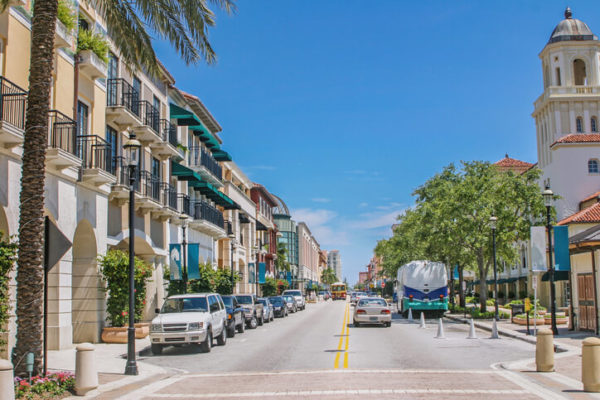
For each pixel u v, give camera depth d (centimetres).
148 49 1647
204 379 1339
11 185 1570
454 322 3391
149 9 1570
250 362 1641
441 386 1148
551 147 4928
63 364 1569
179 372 1493
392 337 2344
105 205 2269
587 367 1086
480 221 3362
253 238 5888
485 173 3584
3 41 1584
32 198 1205
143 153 2780
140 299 2348
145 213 2773
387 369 1403
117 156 2347
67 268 1934
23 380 1106
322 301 10494
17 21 1641
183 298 2073
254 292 5812
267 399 1048
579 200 4769
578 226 3145
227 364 1620
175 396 1113
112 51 2412
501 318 3347
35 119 1227
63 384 1162
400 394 1062
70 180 1958
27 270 1184
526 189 3344
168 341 1877
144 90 2853
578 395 1045
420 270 3666
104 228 2256
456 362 1543
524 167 6419
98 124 2202
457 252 3581
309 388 1146
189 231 3538
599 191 4738
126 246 2736
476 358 1633
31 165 1214
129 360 1436
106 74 2161
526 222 3338
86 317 2191
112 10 1569
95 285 2197
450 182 4050
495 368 1423
